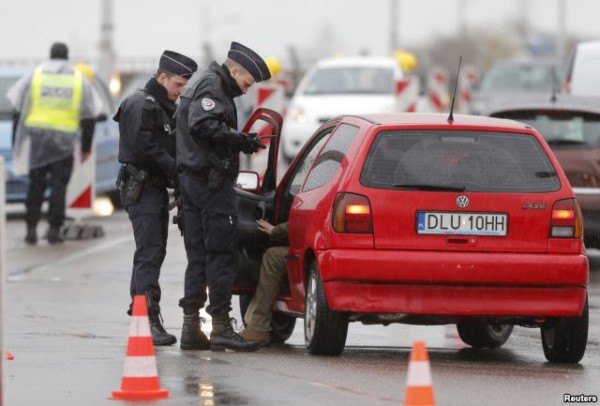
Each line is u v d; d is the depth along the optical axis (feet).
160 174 99.60
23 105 170.19
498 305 91.50
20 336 103.24
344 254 90.84
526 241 92.07
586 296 92.99
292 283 98.53
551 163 93.71
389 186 91.71
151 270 99.55
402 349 103.40
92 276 141.28
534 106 148.87
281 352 97.19
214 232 95.91
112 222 198.49
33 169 170.50
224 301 96.84
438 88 274.98
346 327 93.04
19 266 148.97
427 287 90.99
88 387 81.00
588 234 145.07
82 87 171.22
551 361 95.91
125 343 100.12
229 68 95.76
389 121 94.07
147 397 77.51
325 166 96.68
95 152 191.01
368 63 276.00
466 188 91.97
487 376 87.71
